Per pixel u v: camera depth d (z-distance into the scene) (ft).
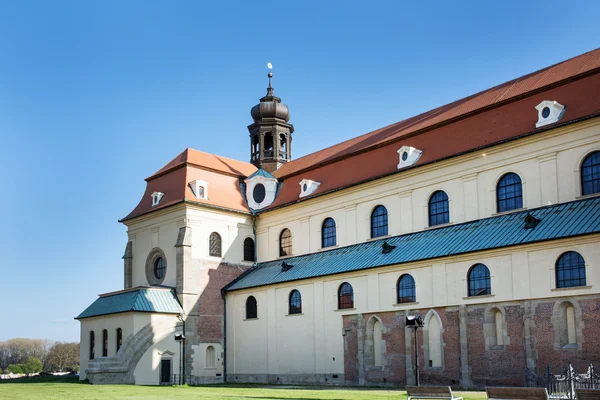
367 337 153.58
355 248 173.06
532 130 140.46
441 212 157.69
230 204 205.57
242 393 123.54
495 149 147.23
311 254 187.73
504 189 146.10
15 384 164.25
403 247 155.94
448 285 138.10
